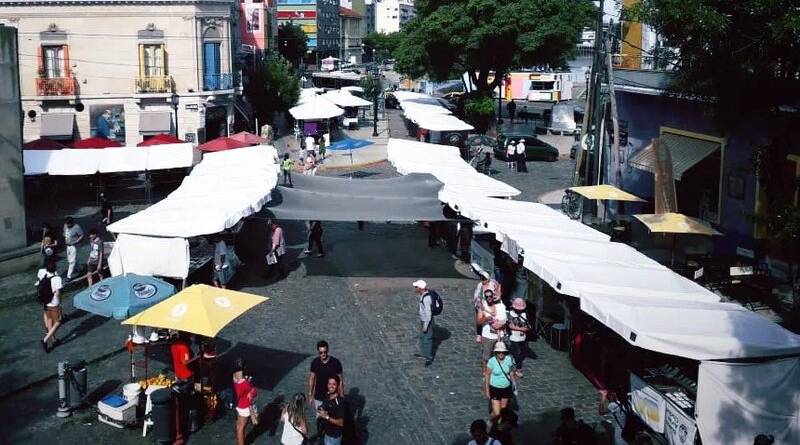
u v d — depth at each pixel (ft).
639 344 34.81
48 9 129.29
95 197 100.53
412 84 277.85
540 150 129.59
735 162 63.52
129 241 54.19
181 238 53.88
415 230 83.46
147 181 96.84
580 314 46.91
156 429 37.11
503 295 56.08
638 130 79.30
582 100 204.64
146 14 132.67
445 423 40.11
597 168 78.18
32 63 130.82
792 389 33.71
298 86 171.42
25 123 131.95
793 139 55.57
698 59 44.57
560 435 33.76
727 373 33.42
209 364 40.63
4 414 40.70
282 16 425.28
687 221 59.62
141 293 42.78
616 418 37.19
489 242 64.59
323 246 76.13
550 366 47.19
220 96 141.28
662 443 36.01
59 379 40.40
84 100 132.77
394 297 60.29
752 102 46.11
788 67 41.37
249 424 39.65
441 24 143.13
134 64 133.90
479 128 153.69
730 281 57.11
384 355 48.98
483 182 74.49
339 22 488.85
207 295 39.88
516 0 141.59
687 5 41.04
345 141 119.34
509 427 33.55
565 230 55.16
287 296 60.34
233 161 82.17
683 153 68.18
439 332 53.11
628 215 76.33
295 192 66.18
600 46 76.38
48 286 48.75
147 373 44.39
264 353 48.88
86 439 38.14
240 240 77.15
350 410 38.29
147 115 135.54
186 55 135.44
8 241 65.87
